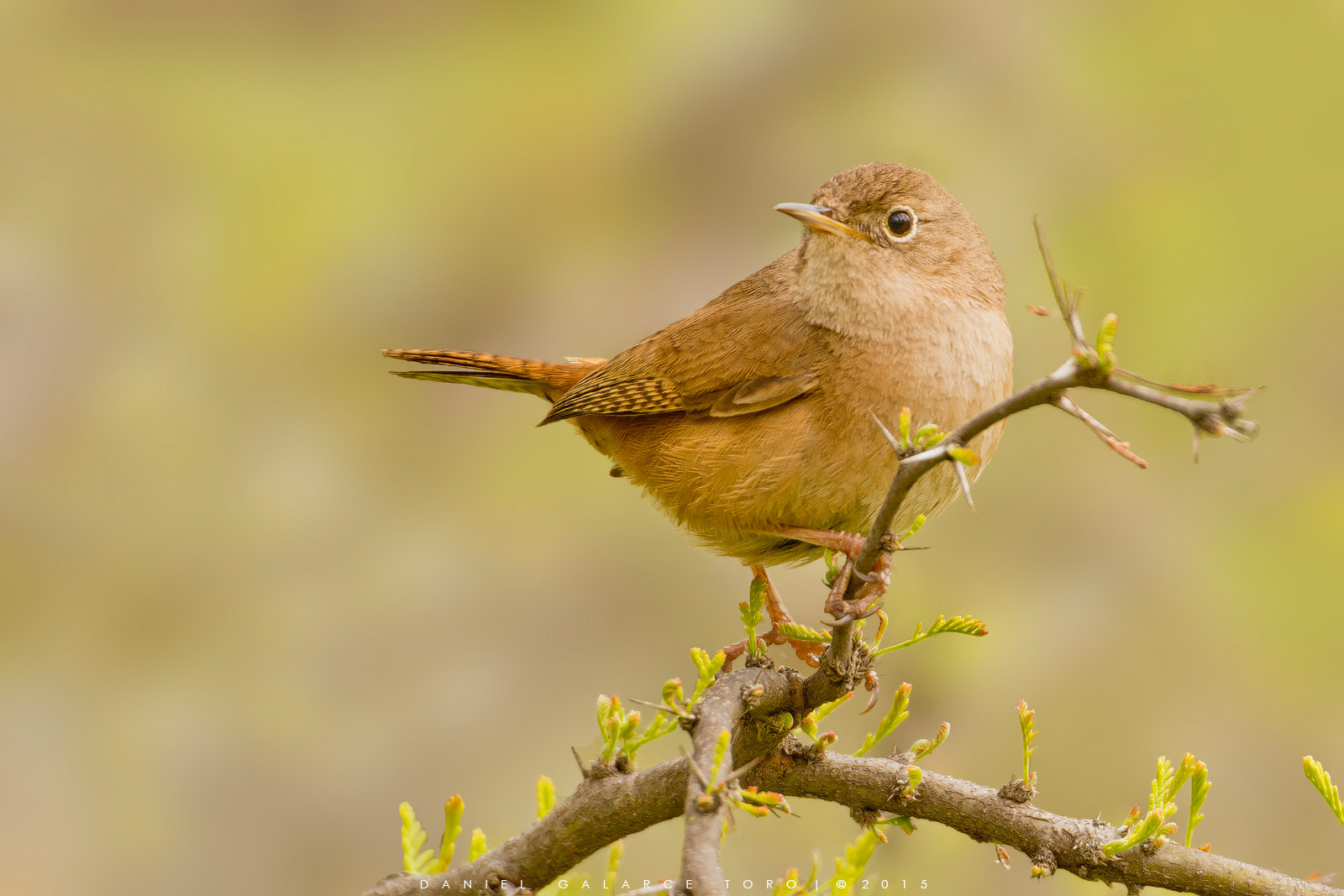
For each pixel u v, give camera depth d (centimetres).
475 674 1046
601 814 535
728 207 1227
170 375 1207
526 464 1152
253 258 1224
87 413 1195
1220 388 349
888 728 580
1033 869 548
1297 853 934
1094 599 1020
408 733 1030
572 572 1090
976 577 1031
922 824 834
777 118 1234
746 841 852
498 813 981
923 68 1214
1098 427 375
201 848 996
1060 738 962
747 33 1253
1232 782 955
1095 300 1099
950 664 984
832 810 853
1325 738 966
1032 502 1061
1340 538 1029
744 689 529
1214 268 1101
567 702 1024
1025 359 1087
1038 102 1182
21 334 1204
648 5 1273
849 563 513
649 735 554
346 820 1002
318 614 1099
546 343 1207
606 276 1221
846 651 516
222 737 1045
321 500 1167
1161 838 543
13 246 1226
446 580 1105
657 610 1062
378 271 1226
